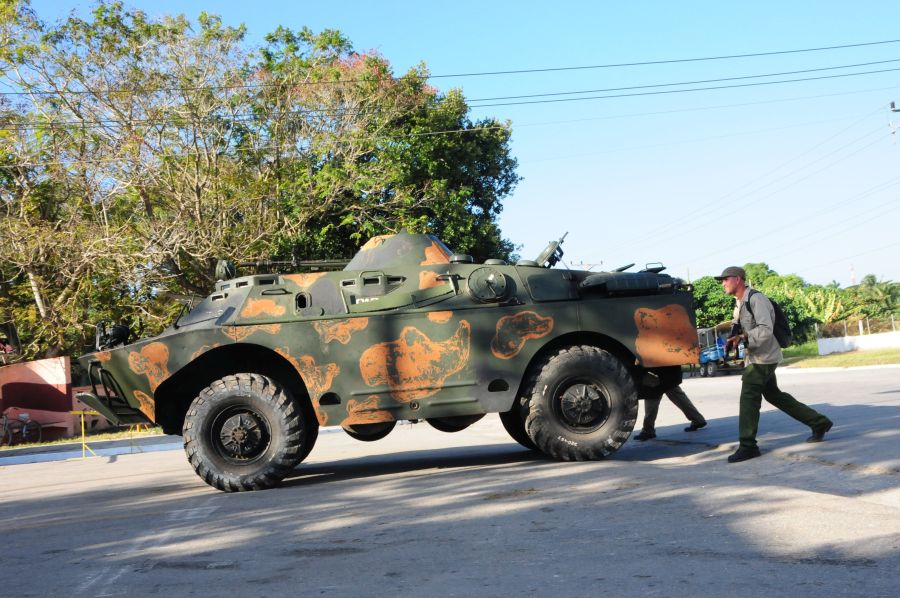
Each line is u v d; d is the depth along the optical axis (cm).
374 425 909
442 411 785
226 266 877
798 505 500
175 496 778
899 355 3247
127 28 2298
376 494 670
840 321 5534
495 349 789
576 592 361
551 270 818
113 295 2369
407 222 2428
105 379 789
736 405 1505
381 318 784
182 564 462
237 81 2325
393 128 2828
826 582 354
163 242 2223
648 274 827
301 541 502
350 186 2375
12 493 978
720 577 369
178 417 856
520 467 771
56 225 2352
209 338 771
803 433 870
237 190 2311
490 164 3275
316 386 777
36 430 2177
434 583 389
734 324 757
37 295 2402
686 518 488
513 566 410
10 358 2386
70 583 434
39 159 2330
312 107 2462
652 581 370
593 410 784
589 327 802
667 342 810
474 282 798
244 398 764
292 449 764
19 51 2197
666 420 1286
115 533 582
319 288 793
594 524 490
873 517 462
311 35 2488
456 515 546
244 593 392
